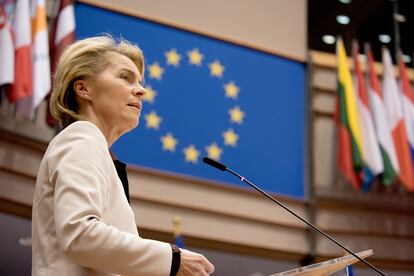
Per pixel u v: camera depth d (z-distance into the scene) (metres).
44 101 11.81
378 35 17.47
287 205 13.72
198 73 13.73
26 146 11.42
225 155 13.46
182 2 14.16
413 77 16.05
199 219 12.97
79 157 2.83
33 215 2.94
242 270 14.45
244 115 13.87
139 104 3.30
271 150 13.90
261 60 14.42
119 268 2.67
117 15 13.27
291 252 13.56
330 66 15.10
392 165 13.88
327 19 17.16
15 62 11.07
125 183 3.18
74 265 2.75
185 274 2.75
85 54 3.30
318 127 14.68
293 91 14.51
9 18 11.22
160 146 12.99
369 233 14.27
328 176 14.40
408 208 14.61
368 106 14.33
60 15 11.89
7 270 13.84
